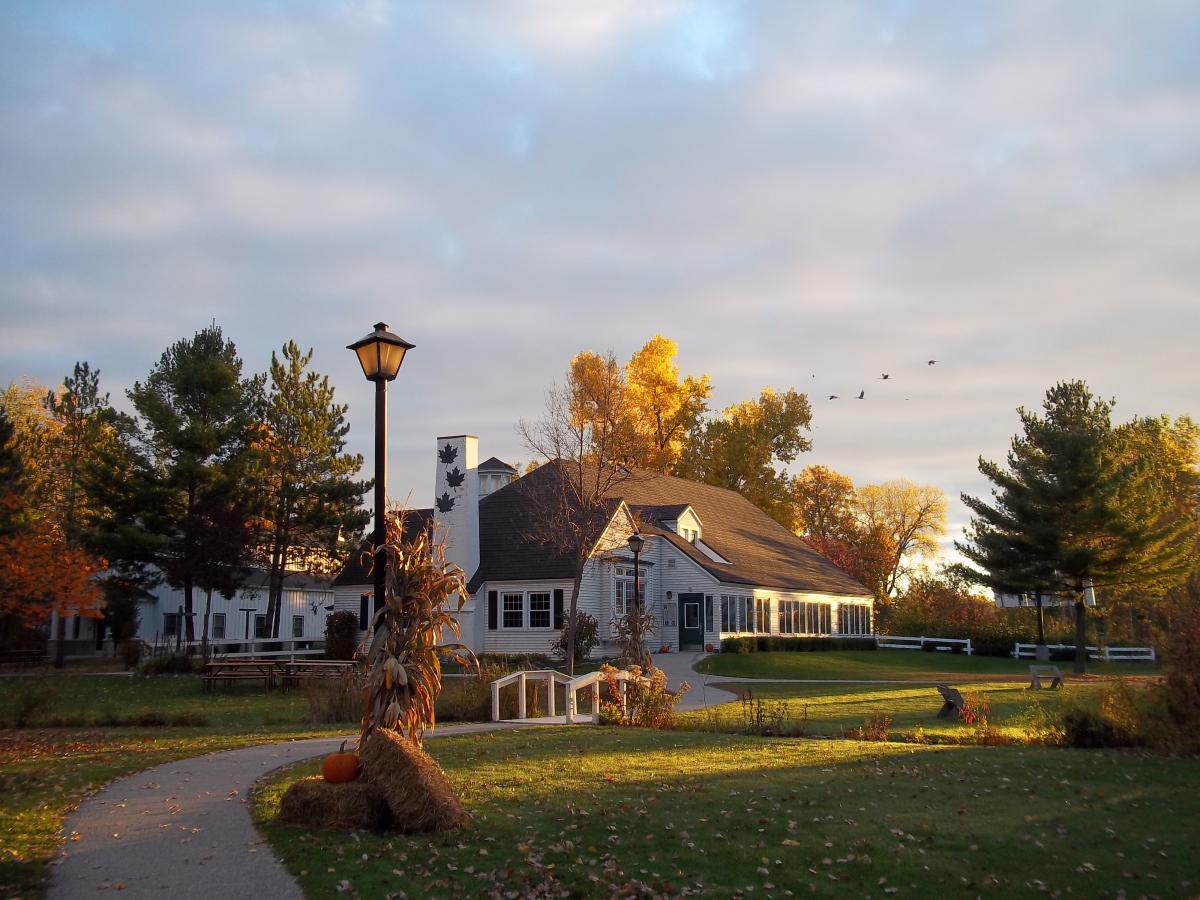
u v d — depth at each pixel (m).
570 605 42.91
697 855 9.56
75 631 59.03
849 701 28.47
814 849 9.81
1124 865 9.60
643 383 68.00
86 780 13.24
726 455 75.06
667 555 50.34
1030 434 47.28
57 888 8.42
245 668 33.22
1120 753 16.94
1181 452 70.75
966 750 17.06
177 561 42.97
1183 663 17.66
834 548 83.75
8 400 59.91
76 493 50.97
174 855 9.43
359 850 9.60
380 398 13.53
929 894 8.61
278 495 47.91
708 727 20.80
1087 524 44.19
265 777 13.45
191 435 43.62
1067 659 55.31
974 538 48.19
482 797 12.12
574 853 9.59
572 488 41.25
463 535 44.16
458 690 24.08
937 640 61.78
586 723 21.62
